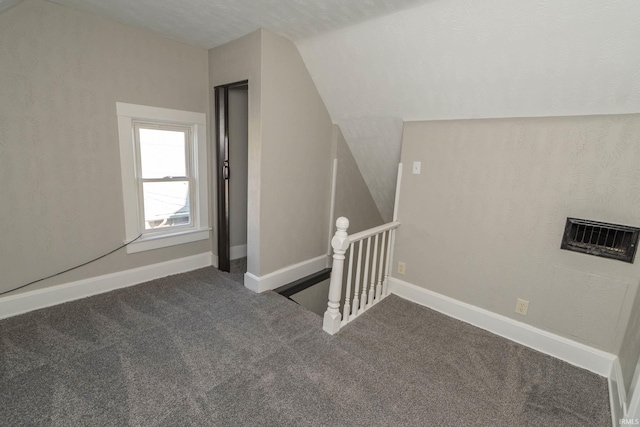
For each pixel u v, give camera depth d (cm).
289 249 309
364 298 261
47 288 239
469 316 252
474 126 236
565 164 202
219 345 205
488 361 206
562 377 194
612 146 185
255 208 273
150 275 295
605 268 193
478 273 246
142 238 285
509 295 233
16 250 222
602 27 153
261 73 248
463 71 210
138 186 281
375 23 213
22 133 214
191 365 185
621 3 142
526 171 217
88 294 259
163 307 249
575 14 154
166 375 176
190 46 287
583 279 201
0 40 198
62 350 192
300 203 310
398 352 209
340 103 298
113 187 260
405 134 275
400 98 257
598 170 191
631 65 160
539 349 221
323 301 357
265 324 232
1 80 202
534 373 196
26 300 230
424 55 215
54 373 173
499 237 233
